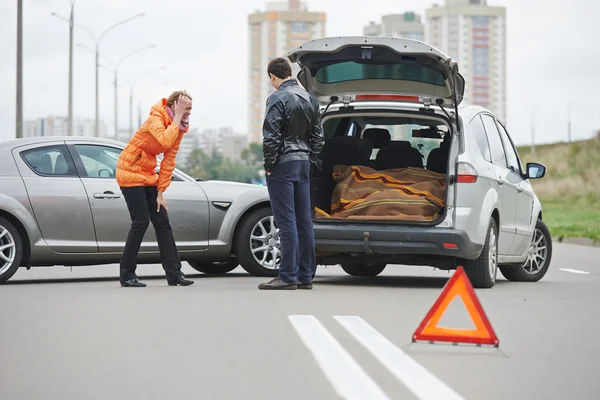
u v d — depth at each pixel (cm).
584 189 10719
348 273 3027
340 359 1393
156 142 2419
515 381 1261
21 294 2233
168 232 2470
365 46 2308
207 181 2831
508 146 2806
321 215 2455
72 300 2094
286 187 2319
